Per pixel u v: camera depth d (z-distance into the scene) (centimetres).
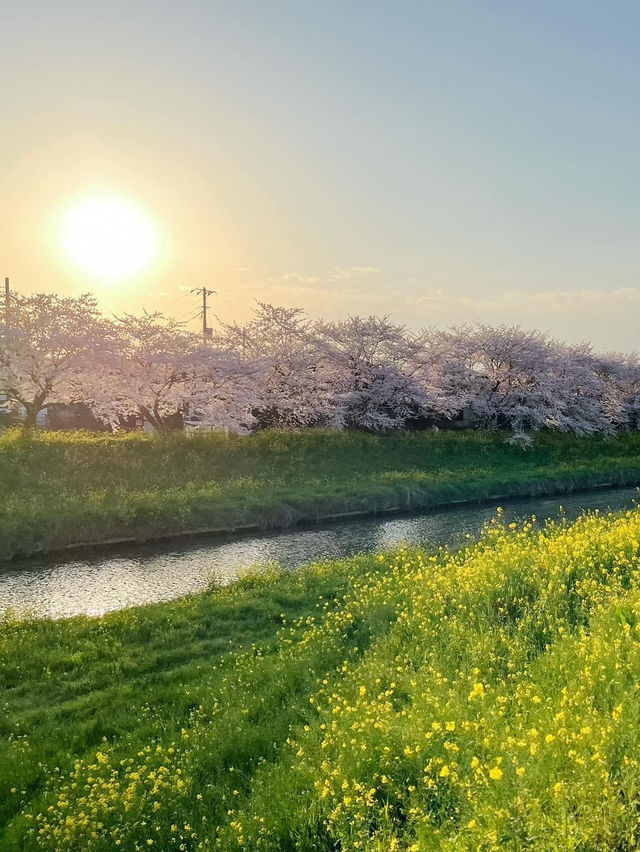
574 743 484
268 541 2273
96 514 2202
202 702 905
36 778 750
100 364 3056
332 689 851
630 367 5738
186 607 1384
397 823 518
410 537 2309
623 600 859
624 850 406
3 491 2306
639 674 620
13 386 2997
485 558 1262
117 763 745
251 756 735
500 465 3753
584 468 3688
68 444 2667
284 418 3925
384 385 4044
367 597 1255
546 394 4591
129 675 1048
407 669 827
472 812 462
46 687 1001
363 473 3247
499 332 4859
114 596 1683
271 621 1277
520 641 850
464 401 4406
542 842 399
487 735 548
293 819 565
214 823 620
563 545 1216
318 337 4162
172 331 3484
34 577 1844
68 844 605
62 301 3142
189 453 2911
